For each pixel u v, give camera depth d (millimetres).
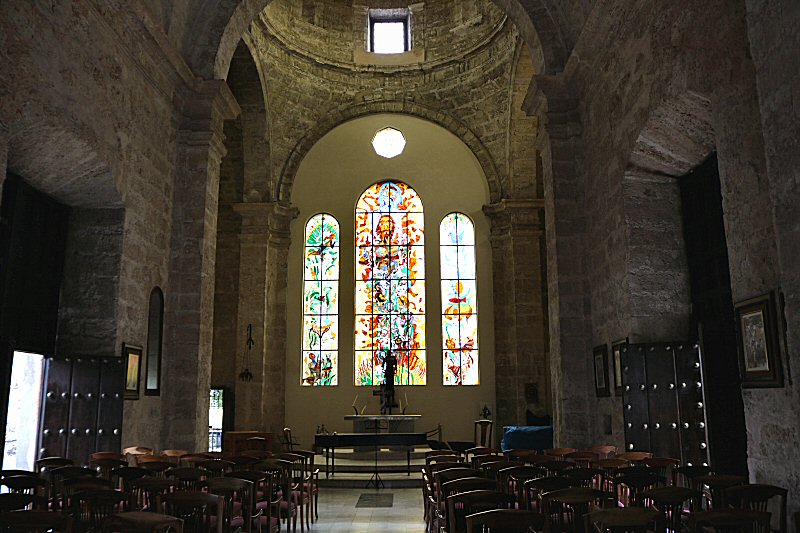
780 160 5504
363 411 20906
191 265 11836
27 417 9766
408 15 21828
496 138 21188
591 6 11203
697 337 9617
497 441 20219
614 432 10391
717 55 7141
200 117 12211
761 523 4531
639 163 9844
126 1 9469
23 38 7473
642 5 9156
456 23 21062
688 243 10008
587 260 11977
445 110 21484
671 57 8258
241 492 7414
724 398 8484
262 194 20406
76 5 8523
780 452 6043
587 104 11867
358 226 22219
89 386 9438
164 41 10711
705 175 9492
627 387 9375
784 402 5984
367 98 21438
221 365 20062
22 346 8805
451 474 7141
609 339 10805
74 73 8531
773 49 5555
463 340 21469
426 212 22234
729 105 6930
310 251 21984
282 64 20000
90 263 10102
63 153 8828
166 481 6152
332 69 21031
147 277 10953
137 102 10438
